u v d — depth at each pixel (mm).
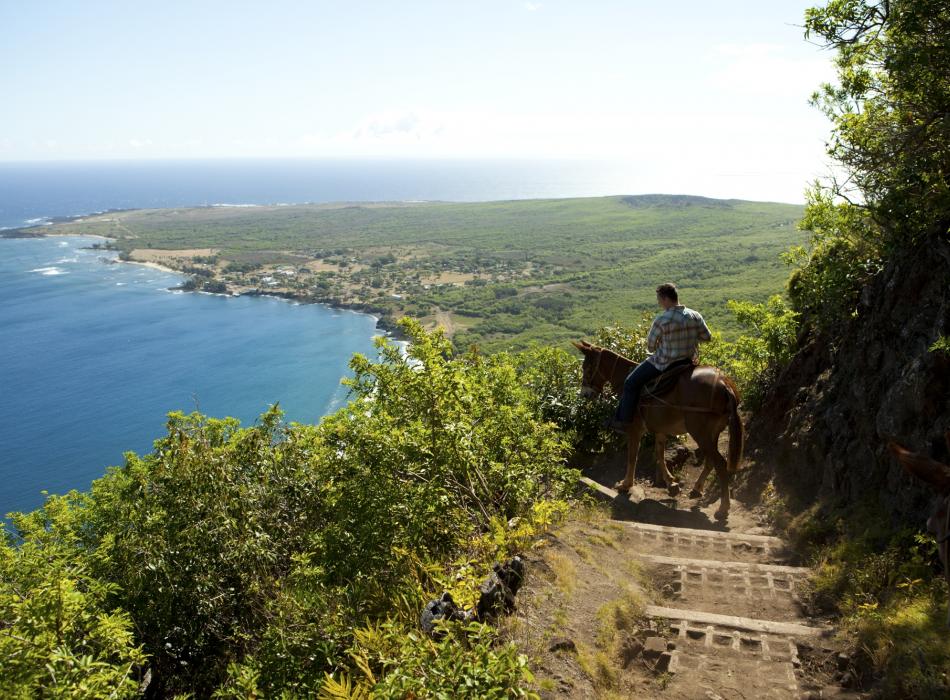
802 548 6281
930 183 7023
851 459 6613
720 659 4395
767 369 10422
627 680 4223
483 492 5961
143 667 5512
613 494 8508
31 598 3826
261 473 6641
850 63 8055
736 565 5895
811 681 4152
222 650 5727
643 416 8094
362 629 4113
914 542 5102
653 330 7820
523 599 4715
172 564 5621
